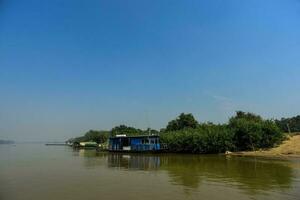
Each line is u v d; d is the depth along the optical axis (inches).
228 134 3164.4
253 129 3083.2
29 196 1140.5
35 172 1807.3
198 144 3245.6
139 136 3663.9
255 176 1507.1
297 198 1039.6
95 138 7524.6
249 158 2497.5
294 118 4753.9
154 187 1268.5
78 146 7116.1
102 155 3469.5
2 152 4414.4
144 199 1061.8
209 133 3253.0
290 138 3314.5
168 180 1445.6
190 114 4510.3
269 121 3181.6
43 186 1326.3
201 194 1120.8
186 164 2156.7
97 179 1508.4
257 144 3093.0
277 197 1055.0
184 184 1327.5
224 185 1284.4
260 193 1116.5
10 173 1758.1
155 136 3567.9
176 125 4480.8
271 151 2869.1
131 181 1433.3
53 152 4488.2
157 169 1886.1
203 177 1513.3
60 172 1801.2
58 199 1088.8
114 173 1732.3
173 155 3137.3
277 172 1625.2
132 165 2176.4
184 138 3353.8
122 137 3870.6
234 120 3356.3
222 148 3189.0
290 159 2317.9
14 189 1268.5
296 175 1513.3
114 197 1098.7
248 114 4109.3
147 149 3538.4
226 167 1908.2
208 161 2343.8
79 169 1953.7
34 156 3348.9
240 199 1037.8
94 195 1136.2
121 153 3762.3
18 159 2847.0
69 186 1318.9
